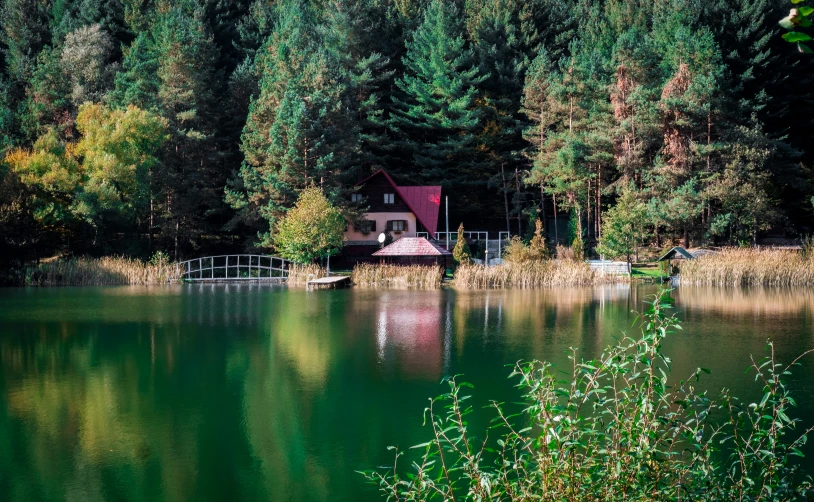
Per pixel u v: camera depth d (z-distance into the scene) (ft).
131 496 38.47
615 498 23.65
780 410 25.25
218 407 55.01
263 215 185.26
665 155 197.26
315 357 73.87
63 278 162.50
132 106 184.96
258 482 40.34
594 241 207.21
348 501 37.60
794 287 146.30
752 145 182.39
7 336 87.45
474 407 53.93
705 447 26.40
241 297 134.51
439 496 36.11
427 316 104.99
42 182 173.99
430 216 211.61
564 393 26.32
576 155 191.83
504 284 155.43
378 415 52.60
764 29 209.56
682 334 84.64
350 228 204.85
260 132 196.75
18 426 50.42
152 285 164.25
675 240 202.28
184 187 194.70
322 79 199.00
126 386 61.77
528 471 25.71
